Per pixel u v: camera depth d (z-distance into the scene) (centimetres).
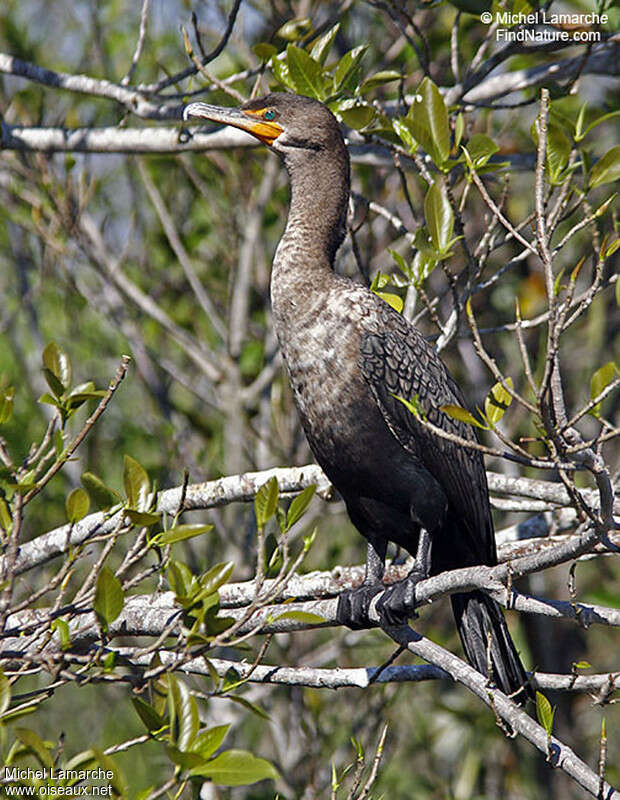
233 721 1323
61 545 848
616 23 1043
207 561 1393
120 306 1476
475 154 841
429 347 861
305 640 1434
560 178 849
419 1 1263
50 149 1130
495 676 792
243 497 894
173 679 577
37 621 707
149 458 1469
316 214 869
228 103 1056
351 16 1352
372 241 1312
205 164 1512
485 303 1464
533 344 1453
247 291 1437
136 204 1516
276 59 966
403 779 1398
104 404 666
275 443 1462
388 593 758
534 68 1088
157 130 1100
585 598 1223
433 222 826
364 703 1357
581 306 634
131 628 756
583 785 644
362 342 825
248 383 1529
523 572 664
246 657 1366
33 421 1377
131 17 1545
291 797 1277
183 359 1628
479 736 1442
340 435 838
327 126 886
